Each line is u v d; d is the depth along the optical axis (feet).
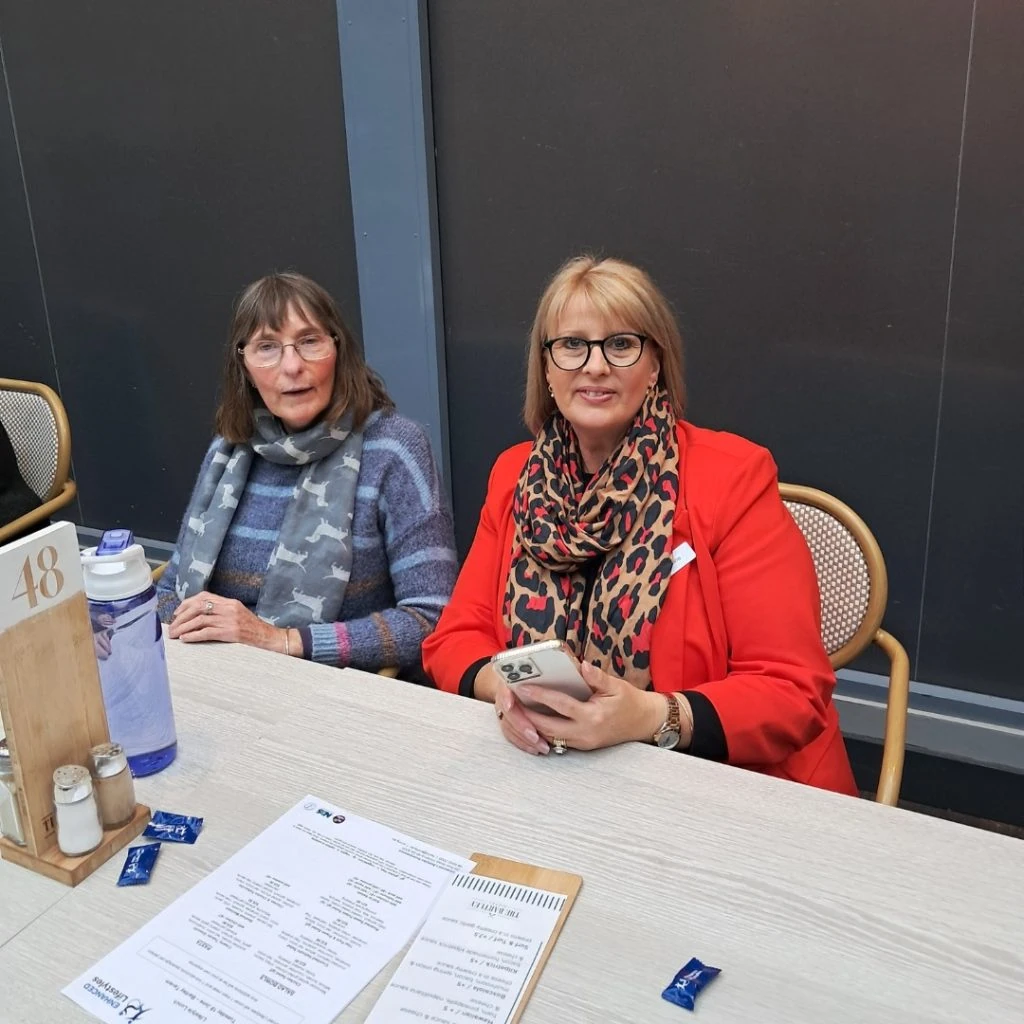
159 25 8.66
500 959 2.64
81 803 3.00
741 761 3.97
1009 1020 2.42
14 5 9.22
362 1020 2.50
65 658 3.04
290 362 5.32
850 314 6.88
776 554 4.32
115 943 2.77
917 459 6.99
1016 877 2.88
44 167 9.71
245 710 3.93
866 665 7.65
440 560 5.56
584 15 7.07
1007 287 6.37
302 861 3.05
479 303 8.17
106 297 9.95
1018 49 5.93
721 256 7.16
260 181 8.75
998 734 7.10
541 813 3.24
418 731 3.74
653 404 4.66
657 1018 2.45
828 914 2.76
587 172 7.42
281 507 5.65
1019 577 6.93
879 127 6.43
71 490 7.98
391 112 7.75
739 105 6.79
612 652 4.36
